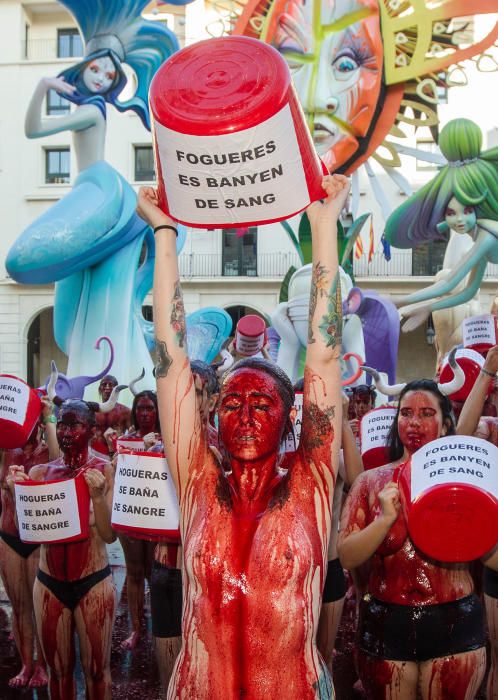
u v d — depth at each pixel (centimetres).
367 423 425
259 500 235
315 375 242
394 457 352
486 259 1433
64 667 395
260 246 2741
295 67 1466
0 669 501
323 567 231
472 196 1391
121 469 379
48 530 383
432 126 1551
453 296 1480
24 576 480
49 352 2942
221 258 2770
